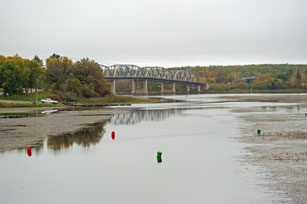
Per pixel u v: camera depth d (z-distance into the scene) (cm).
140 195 2266
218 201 2109
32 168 2909
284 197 2097
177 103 13425
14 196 2289
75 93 13000
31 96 12062
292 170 2630
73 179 2616
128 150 3606
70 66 14538
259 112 8188
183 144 3909
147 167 2914
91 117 7138
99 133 4794
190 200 2150
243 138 4184
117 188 2406
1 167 2948
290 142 3794
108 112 8619
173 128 5328
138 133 4806
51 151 3550
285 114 7450
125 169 2862
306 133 4434
